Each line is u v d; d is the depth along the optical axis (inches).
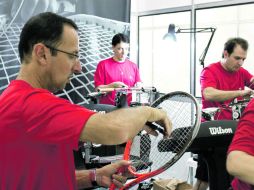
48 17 34.9
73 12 165.0
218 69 108.9
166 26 198.5
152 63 209.6
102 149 96.2
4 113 32.5
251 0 159.5
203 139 56.9
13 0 149.5
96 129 30.1
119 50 136.9
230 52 105.6
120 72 138.5
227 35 173.0
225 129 58.1
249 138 36.9
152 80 210.4
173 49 195.2
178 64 193.6
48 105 31.2
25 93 32.9
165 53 200.7
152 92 114.7
